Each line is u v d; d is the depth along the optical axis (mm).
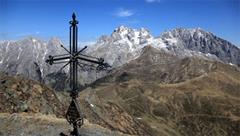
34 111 52938
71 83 18094
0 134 26562
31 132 26906
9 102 50906
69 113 18359
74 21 17781
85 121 37812
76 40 17969
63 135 25375
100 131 30453
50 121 31656
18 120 30906
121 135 31391
